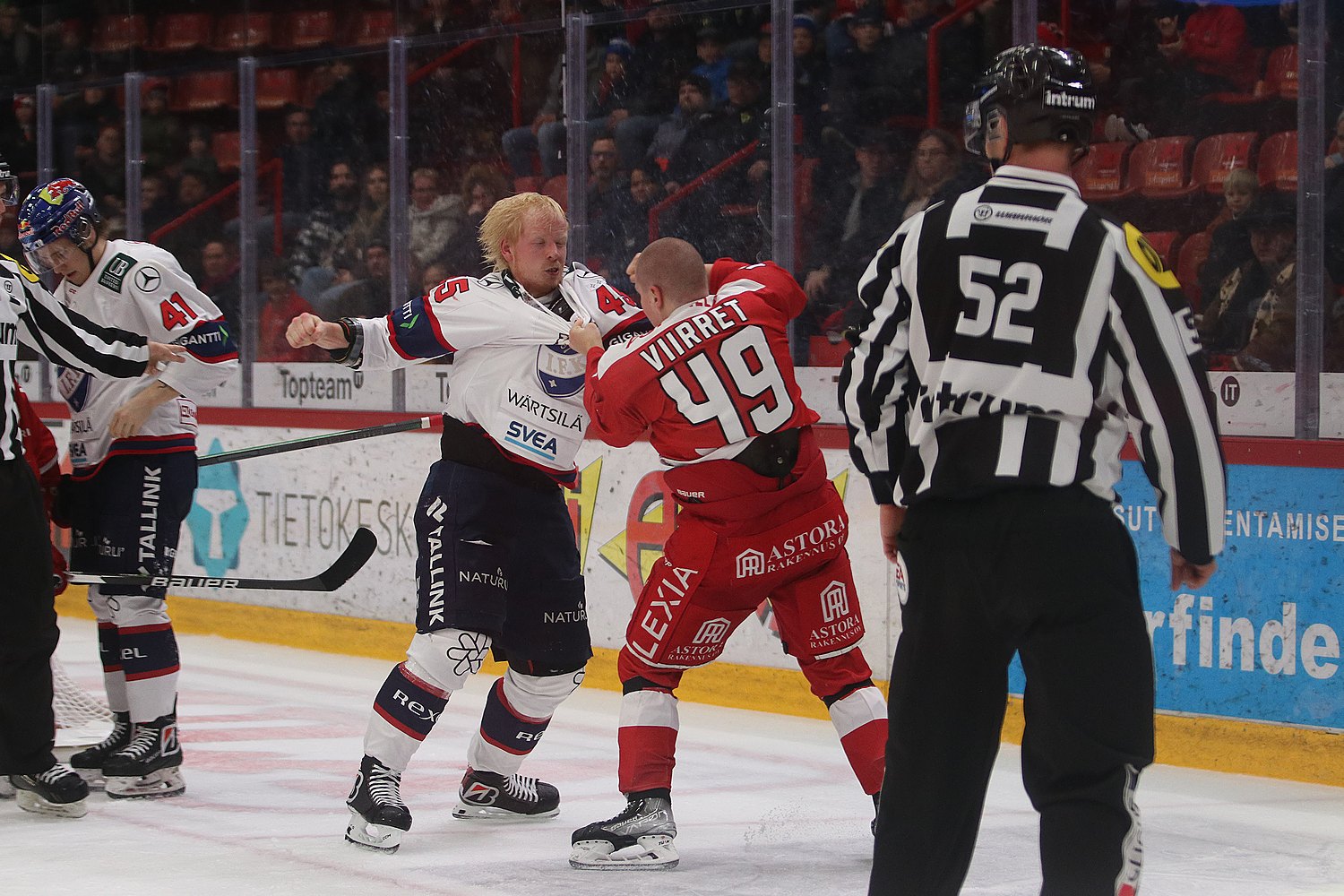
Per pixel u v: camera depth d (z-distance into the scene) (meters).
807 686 20.62
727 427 12.27
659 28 22.50
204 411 28.62
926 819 8.67
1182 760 17.50
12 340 14.03
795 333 21.48
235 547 28.27
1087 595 8.27
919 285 8.80
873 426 9.21
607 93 23.11
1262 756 16.89
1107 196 19.72
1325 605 16.44
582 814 14.91
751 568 12.65
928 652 8.65
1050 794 8.41
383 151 25.86
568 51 23.36
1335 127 17.48
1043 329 8.42
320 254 26.86
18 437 14.23
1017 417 8.41
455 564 13.48
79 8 29.86
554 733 19.23
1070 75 8.70
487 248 14.00
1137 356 8.36
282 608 27.42
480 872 12.53
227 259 28.22
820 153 21.20
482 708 21.00
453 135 24.98
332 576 15.09
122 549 15.39
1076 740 8.27
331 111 26.39
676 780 16.59
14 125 31.17
